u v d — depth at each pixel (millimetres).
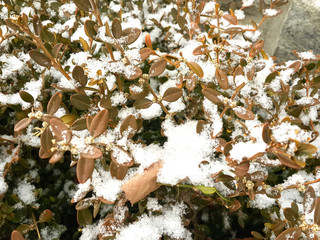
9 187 382
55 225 383
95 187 327
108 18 458
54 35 357
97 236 368
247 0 461
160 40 488
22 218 357
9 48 439
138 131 375
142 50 333
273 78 359
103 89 336
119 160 285
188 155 339
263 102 360
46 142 281
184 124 370
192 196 363
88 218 344
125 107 365
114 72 318
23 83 398
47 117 290
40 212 388
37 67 414
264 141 257
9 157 385
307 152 244
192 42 391
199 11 408
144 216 350
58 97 298
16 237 283
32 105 329
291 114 360
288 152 247
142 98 335
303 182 308
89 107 332
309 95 397
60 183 438
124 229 332
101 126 278
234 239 401
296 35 501
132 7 472
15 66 401
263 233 409
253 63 358
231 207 337
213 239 422
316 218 276
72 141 272
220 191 345
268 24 516
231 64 397
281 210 348
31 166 403
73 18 427
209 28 426
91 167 268
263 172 305
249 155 276
